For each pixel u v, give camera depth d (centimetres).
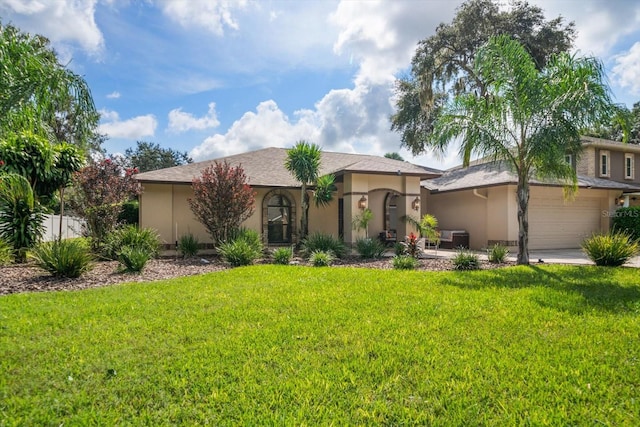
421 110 2877
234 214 1398
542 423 292
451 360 408
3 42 623
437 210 2183
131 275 966
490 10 2511
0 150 1056
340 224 1856
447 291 762
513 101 1102
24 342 452
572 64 1060
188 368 385
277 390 342
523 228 1191
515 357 417
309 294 728
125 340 464
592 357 416
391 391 343
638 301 658
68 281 874
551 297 699
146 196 1544
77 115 709
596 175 2275
